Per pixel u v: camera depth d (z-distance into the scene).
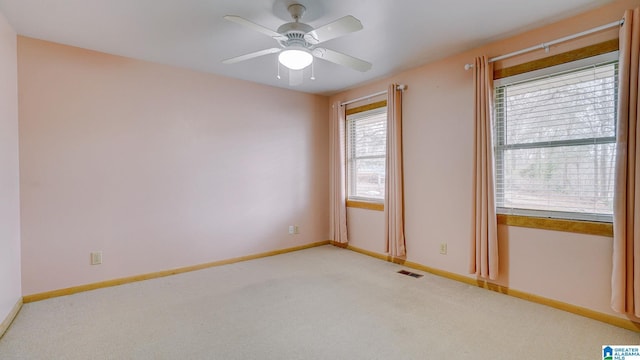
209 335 2.29
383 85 4.17
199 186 3.83
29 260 2.86
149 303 2.84
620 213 2.25
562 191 2.70
